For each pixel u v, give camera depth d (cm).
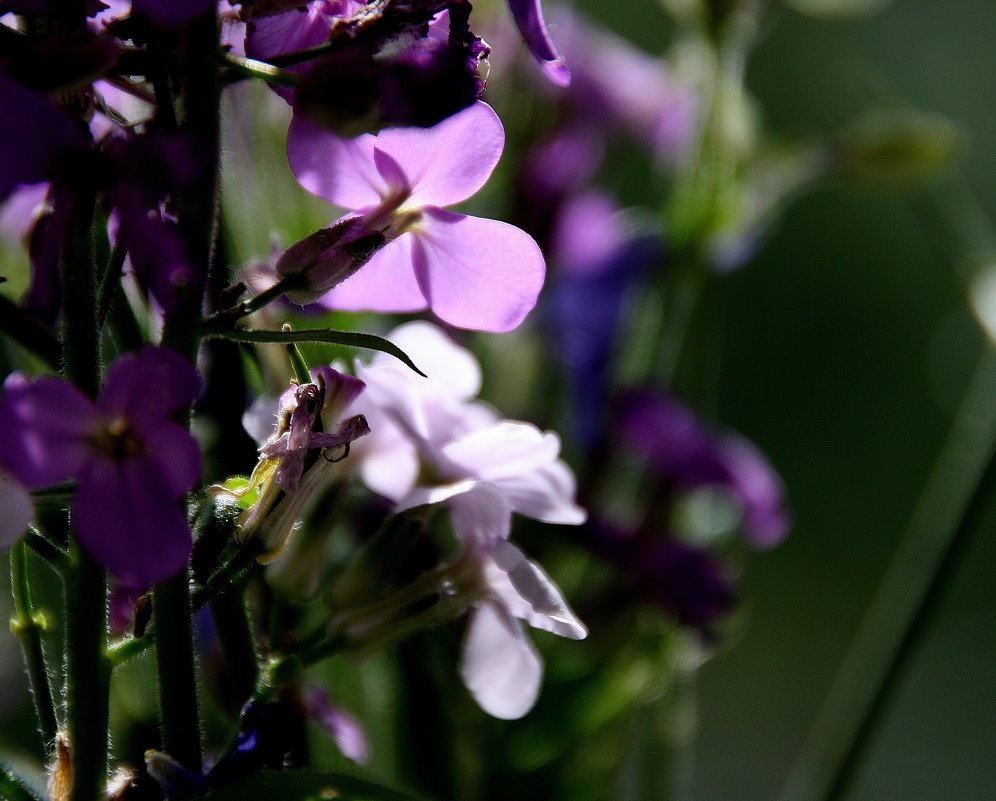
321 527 35
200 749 33
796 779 42
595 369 41
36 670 34
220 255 34
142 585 33
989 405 43
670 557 40
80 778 33
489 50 33
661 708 41
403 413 35
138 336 34
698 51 44
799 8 44
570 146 42
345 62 33
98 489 32
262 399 35
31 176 32
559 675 40
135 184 32
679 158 44
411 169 34
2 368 40
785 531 42
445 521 39
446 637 39
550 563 41
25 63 32
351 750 37
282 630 35
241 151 39
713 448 41
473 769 40
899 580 42
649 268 42
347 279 34
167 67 33
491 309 34
